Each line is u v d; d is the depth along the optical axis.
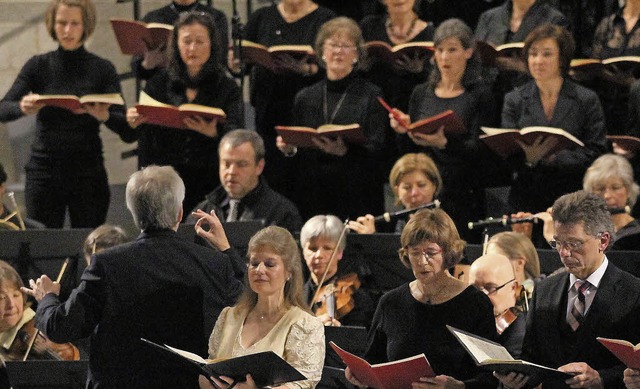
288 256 13.60
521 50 22.56
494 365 12.52
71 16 23.28
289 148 22.19
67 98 22.00
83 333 13.41
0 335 17.20
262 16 24.56
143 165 22.62
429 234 13.63
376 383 13.24
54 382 14.89
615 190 19.56
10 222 21.39
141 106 21.22
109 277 13.44
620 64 22.80
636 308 13.34
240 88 22.73
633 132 22.23
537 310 13.77
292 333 13.52
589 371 12.99
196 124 21.42
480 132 22.00
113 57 28.59
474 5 26.59
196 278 13.62
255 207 20.38
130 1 27.42
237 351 13.55
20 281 17.25
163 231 13.71
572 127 21.42
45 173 23.38
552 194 21.23
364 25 24.28
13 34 27.91
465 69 22.12
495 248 17.34
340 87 22.62
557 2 24.89
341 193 22.72
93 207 23.77
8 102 23.30
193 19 22.25
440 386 13.10
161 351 13.26
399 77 23.45
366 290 18.69
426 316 13.83
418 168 20.33
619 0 24.75
